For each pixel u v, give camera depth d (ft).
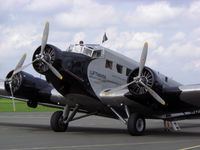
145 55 42.22
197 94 41.70
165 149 31.22
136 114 43.98
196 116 50.19
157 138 41.27
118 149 31.04
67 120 48.29
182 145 34.22
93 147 32.09
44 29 42.19
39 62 42.14
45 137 40.68
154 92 41.55
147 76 42.70
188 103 44.70
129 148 31.78
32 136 41.81
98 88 45.68
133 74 43.52
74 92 44.29
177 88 42.50
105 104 46.26
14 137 40.57
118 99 44.27
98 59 46.29
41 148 31.14
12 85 48.42
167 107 45.98
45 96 49.52
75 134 44.78
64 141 36.68
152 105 44.62
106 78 47.16
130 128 43.39
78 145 33.47
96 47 46.96
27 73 49.73
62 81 42.96
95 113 50.03
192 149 31.19
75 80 43.34
